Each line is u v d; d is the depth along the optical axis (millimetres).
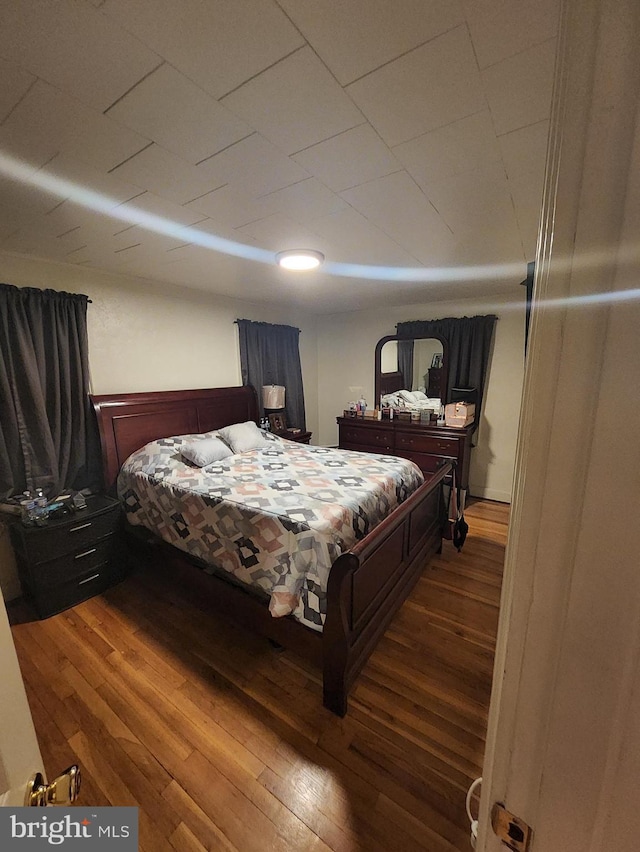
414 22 753
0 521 2150
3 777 493
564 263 329
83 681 1706
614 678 345
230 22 749
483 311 3828
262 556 1812
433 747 1400
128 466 2658
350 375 4871
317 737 1440
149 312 3014
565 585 362
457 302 3957
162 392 3041
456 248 2203
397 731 1465
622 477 317
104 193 1488
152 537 2490
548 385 351
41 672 1759
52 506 2266
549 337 346
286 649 1889
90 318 2641
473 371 3861
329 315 4930
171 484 2305
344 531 1798
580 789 380
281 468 2605
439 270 2721
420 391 4184
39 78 878
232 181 1401
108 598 2332
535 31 764
